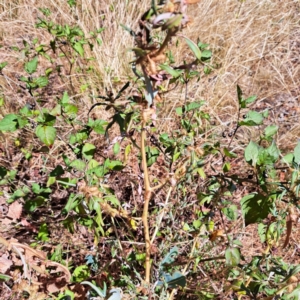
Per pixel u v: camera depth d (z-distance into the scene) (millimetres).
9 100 2730
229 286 1351
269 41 3604
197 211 1835
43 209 2033
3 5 3682
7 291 1665
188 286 1651
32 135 2414
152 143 1937
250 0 3746
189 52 3275
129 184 2148
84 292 1581
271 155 1132
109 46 3162
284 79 3422
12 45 3342
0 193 1860
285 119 3041
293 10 3992
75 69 2977
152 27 948
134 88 2752
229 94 3057
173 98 2758
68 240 1892
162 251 1663
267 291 1339
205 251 1638
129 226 1735
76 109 1620
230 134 2773
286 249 2051
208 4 3506
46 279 1519
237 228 2104
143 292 1419
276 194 1139
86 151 1512
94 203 1276
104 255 1864
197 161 1417
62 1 3555
